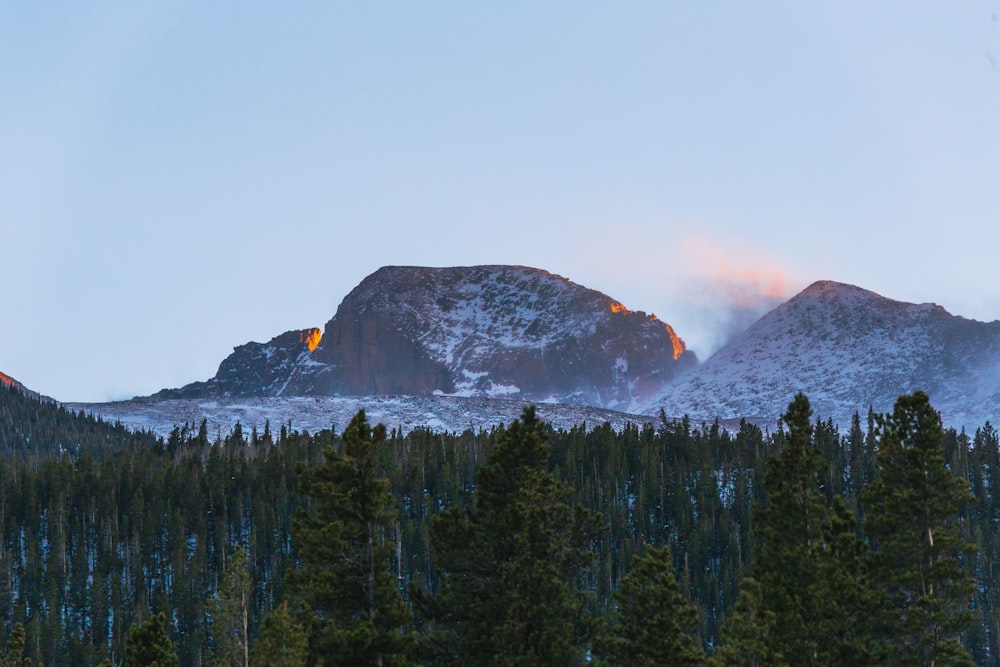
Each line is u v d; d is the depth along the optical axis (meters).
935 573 114.06
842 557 112.06
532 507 106.56
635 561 110.00
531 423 111.81
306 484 99.69
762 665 105.62
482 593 107.38
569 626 105.31
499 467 110.00
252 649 101.56
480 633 104.75
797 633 105.94
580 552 110.81
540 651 101.00
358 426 100.50
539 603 102.81
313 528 98.81
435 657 106.75
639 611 107.69
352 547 98.31
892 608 109.19
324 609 101.06
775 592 109.44
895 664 110.44
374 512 99.44
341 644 95.38
